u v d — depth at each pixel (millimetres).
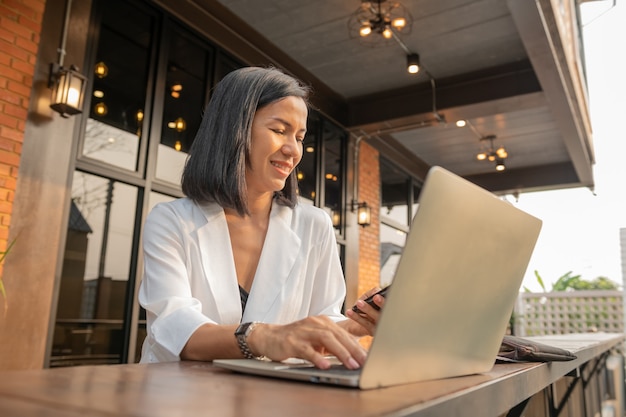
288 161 1064
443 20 3906
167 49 3670
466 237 562
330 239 1202
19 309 2594
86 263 3037
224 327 764
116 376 517
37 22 2842
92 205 3105
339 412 361
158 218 1013
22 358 2582
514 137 6129
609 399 4258
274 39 4234
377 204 6203
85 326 2992
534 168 7164
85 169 3027
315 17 3914
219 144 1024
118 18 3389
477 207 562
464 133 6078
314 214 1192
